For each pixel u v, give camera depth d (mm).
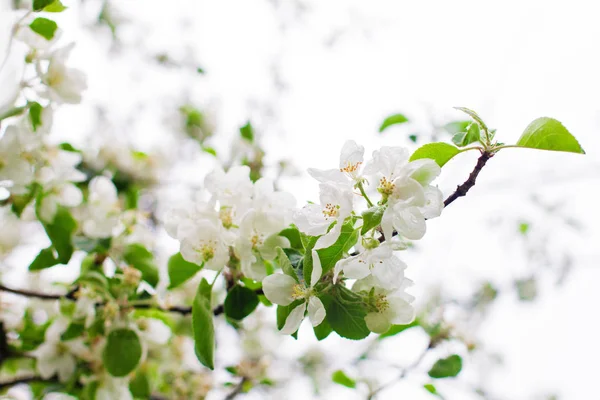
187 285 873
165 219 698
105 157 1030
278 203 698
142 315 805
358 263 635
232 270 708
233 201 696
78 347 782
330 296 662
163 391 884
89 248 802
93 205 823
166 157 1126
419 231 627
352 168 641
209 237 686
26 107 742
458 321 1002
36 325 828
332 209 636
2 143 730
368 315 663
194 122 1271
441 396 885
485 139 652
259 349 974
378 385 929
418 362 909
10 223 857
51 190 789
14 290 769
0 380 796
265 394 981
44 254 797
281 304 646
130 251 816
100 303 774
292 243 701
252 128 1085
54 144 799
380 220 623
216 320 961
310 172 641
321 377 1085
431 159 629
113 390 786
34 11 734
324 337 678
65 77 751
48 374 781
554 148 630
